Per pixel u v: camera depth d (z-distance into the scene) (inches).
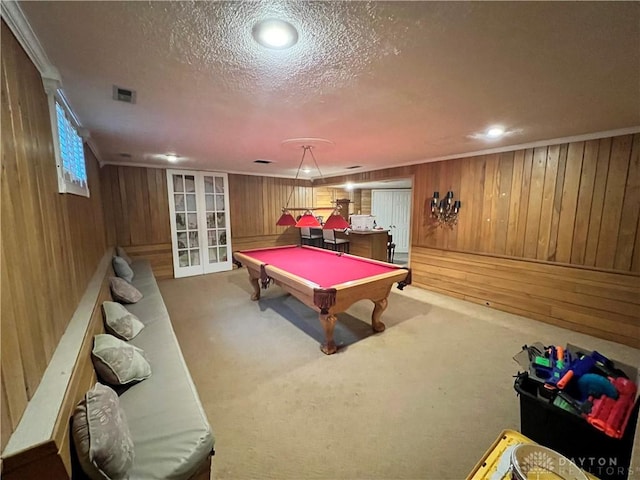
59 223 63.6
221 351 109.3
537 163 133.0
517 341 116.7
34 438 33.1
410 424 72.9
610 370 63.4
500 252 148.8
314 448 65.8
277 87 71.4
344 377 92.6
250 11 43.5
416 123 102.2
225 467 61.1
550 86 70.9
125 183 196.9
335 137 122.5
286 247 188.5
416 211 188.5
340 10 43.2
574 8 42.5
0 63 38.2
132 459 41.6
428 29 48.1
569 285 126.9
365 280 108.2
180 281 210.8
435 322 135.0
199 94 75.4
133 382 61.2
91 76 64.7
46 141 58.9
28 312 41.1
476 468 42.1
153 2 41.3
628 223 110.9
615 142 111.7
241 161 189.3
